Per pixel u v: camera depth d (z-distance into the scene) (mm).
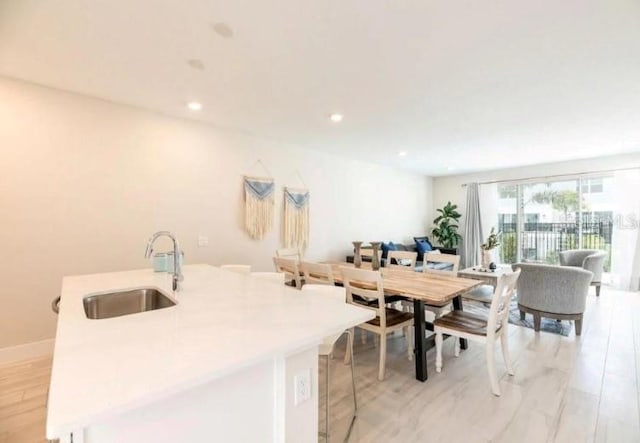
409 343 2812
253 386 1035
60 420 625
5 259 2623
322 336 1117
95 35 1967
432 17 1767
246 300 1549
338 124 3707
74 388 741
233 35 1952
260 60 2256
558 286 3293
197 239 3684
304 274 3186
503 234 6574
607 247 5355
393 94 2832
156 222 3381
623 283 5102
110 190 3094
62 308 1418
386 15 1752
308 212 4840
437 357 2535
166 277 2197
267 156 4340
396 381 2389
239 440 1007
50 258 2805
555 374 2480
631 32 1893
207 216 3760
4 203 2613
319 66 2336
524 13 1729
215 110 3277
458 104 3057
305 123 3682
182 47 2096
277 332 1106
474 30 1887
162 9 1714
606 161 5312
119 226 3148
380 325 2451
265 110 3264
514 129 3838
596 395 2174
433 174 7273
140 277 2195
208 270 2514
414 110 3223
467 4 1657
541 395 2182
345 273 2670
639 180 4973
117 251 3139
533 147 4719
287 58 2225
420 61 2254
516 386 2305
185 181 3580
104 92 2852
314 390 1156
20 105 2654
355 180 5672
